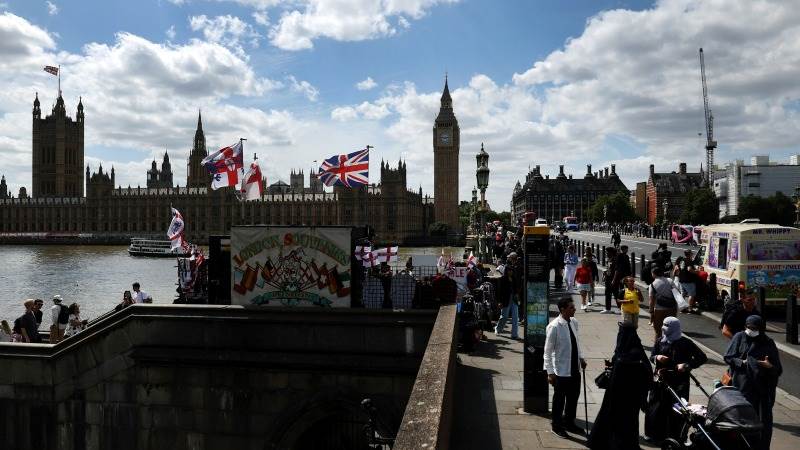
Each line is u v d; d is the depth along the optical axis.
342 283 18.61
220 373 18.77
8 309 67.00
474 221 48.75
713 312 25.33
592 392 14.55
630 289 18.17
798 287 25.52
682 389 11.16
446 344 12.16
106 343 19.50
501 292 21.36
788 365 17.31
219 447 18.81
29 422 19.94
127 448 19.38
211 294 20.16
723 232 27.84
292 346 18.39
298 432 18.27
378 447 14.30
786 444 11.25
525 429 12.20
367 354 17.92
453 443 11.46
